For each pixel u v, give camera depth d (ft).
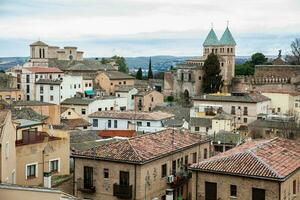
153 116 307.37
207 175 134.92
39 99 458.91
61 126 274.98
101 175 149.89
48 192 99.81
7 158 133.28
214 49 569.64
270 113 395.14
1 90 427.74
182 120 327.47
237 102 385.70
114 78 537.24
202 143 180.75
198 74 517.14
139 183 144.05
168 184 157.48
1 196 101.65
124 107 438.40
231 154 140.67
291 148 154.81
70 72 560.20
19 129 156.66
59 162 163.22
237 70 614.34
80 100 402.11
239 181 130.41
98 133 263.90
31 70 472.44
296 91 435.94
